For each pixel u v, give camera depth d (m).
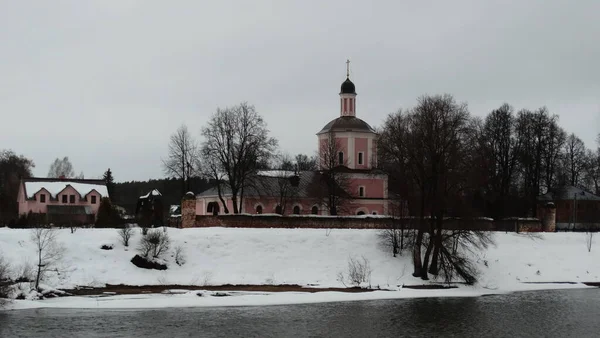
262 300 71.81
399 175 90.62
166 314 64.50
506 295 78.62
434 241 84.19
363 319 64.38
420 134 86.31
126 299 69.75
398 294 77.00
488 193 118.44
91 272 77.69
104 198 109.19
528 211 125.50
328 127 127.94
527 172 129.38
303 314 66.06
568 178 153.00
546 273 90.69
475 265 88.19
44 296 70.06
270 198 117.81
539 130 128.88
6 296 67.38
